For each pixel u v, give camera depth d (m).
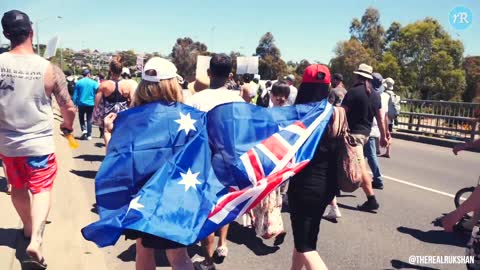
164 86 2.90
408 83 47.38
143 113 2.85
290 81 9.87
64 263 3.90
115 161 2.76
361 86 5.91
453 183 8.41
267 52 79.12
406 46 47.34
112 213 2.68
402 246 5.05
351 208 6.53
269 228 4.48
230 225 5.59
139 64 13.39
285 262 4.52
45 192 3.76
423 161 11.04
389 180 8.58
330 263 4.54
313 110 3.36
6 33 3.62
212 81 4.05
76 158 9.05
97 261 4.10
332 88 7.50
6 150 3.68
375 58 57.28
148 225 2.49
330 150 3.32
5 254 3.84
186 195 2.69
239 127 3.11
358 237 5.31
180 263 2.98
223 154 3.01
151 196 2.61
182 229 2.56
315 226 3.34
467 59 46.66
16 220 4.67
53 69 3.74
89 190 6.52
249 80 10.68
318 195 3.27
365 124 5.99
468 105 14.30
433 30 46.41
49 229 4.68
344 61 54.16
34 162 3.69
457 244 5.14
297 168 3.11
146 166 2.76
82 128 12.61
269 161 3.07
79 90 12.07
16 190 3.96
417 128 16.19
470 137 13.87
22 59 3.60
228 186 2.94
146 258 3.06
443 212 6.40
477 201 4.25
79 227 4.80
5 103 3.59
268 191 3.02
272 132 3.21
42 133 3.73
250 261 4.52
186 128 2.88
